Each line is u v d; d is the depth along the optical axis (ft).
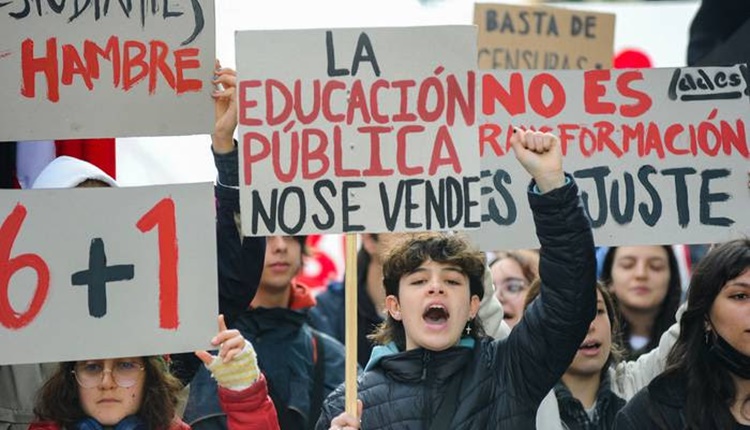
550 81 23.71
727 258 21.29
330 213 21.21
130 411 21.02
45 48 21.62
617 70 23.75
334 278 39.83
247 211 21.25
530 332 21.11
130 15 21.67
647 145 23.70
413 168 21.26
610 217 23.61
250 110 21.26
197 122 21.74
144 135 21.72
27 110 21.59
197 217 21.12
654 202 23.62
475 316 22.39
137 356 21.02
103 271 21.02
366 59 21.31
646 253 28.43
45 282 20.95
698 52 31.99
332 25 37.47
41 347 20.88
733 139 23.76
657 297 28.43
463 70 21.29
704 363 21.49
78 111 21.65
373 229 21.21
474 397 21.39
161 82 21.70
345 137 21.26
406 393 21.59
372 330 30.99
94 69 21.65
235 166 22.35
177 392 21.50
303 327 27.66
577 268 20.72
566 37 34.04
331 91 21.29
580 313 20.76
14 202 20.99
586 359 24.07
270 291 27.71
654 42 41.14
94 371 20.97
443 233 22.16
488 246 23.41
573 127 23.71
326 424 21.91
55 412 20.97
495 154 23.56
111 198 21.09
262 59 21.29
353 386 20.62
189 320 21.02
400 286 21.93
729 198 23.66
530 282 29.45
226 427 25.48
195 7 21.72
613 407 24.14
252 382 20.62
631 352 27.86
